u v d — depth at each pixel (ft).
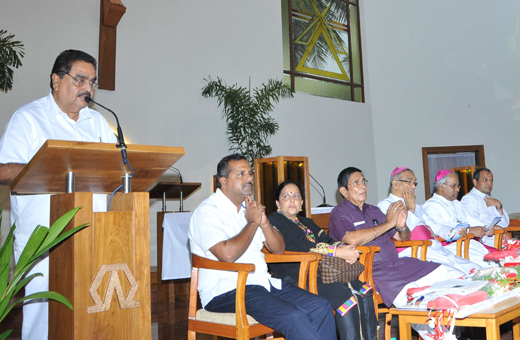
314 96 26.30
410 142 28.99
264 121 22.49
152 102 19.67
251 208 7.12
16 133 6.28
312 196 25.29
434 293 6.61
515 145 29.17
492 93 29.53
